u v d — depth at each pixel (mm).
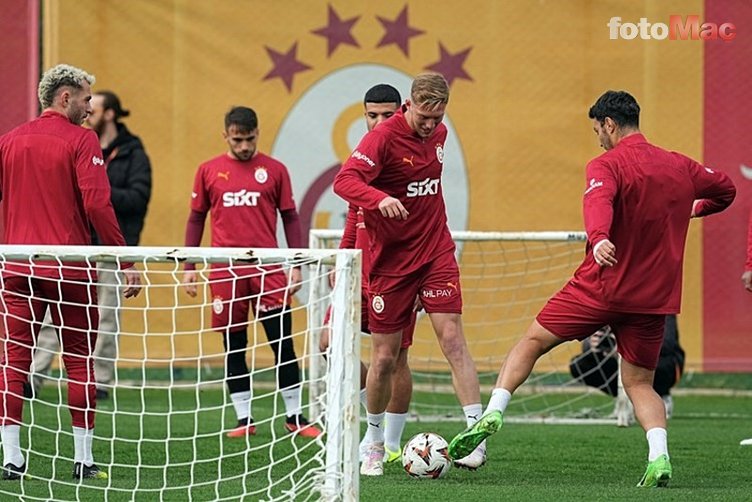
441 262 22359
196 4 39000
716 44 38938
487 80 39000
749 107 38875
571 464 24672
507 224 39000
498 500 19266
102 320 35594
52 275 21719
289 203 30156
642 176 20594
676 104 39031
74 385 21891
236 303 29562
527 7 38938
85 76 22406
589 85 39031
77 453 22094
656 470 20859
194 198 30062
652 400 21625
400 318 22594
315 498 19703
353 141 39219
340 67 39219
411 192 22000
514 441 29031
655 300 20969
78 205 22125
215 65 39062
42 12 39031
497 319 38844
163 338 38906
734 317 38594
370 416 22984
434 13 39062
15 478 21953
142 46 39031
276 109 39219
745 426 32406
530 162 38969
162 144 39031
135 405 35219
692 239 38594
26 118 38531
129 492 20641
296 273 30016
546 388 39594
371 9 39156
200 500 19906
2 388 21781
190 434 29188
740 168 38875
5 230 22156
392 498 19453
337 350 17688
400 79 39188
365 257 24281
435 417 33719
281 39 39156
